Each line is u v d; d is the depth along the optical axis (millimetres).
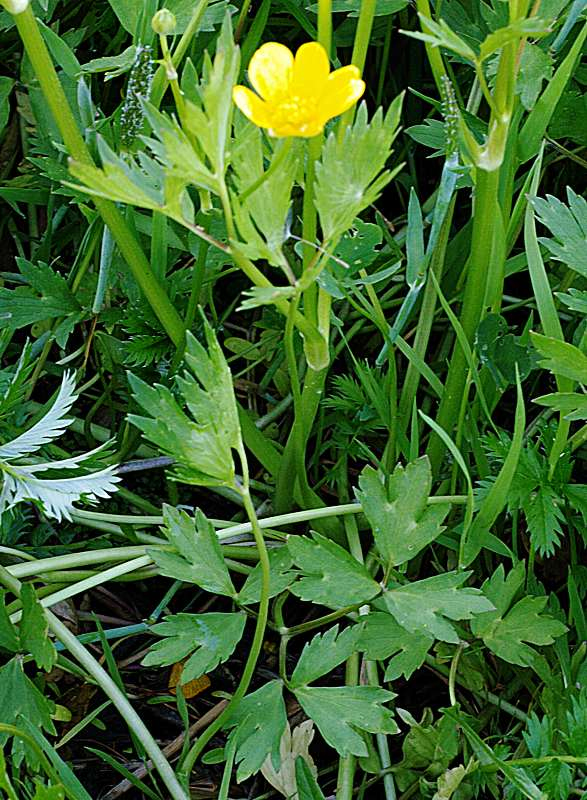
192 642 388
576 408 396
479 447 436
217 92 326
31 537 464
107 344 470
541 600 407
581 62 465
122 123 413
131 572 438
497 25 434
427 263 418
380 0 436
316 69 331
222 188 337
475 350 423
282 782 414
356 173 343
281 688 393
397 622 387
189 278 452
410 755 410
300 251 390
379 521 393
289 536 393
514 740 423
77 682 449
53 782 379
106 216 408
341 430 471
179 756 429
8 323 454
